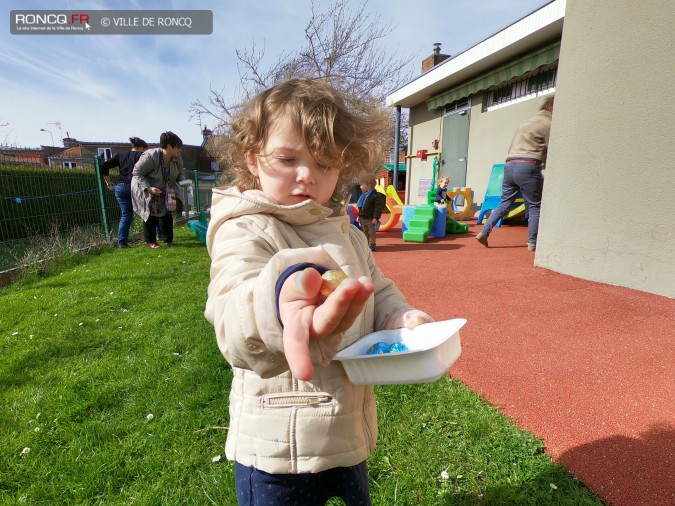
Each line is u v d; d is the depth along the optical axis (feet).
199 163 134.10
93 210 25.40
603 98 11.39
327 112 3.24
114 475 5.31
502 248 18.31
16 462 5.58
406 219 23.11
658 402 6.25
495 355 7.79
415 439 5.61
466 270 14.17
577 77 12.09
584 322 9.14
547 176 13.51
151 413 6.48
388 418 6.03
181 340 9.16
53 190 22.94
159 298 12.50
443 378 7.00
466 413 6.05
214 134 7.04
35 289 14.08
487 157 30.04
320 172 3.23
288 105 3.19
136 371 7.84
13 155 21.54
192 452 5.62
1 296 13.62
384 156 4.24
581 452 5.27
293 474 3.14
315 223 3.36
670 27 9.66
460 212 29.84
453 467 5.13
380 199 18.94
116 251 21.02
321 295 1.66
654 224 10.48
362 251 4.04
